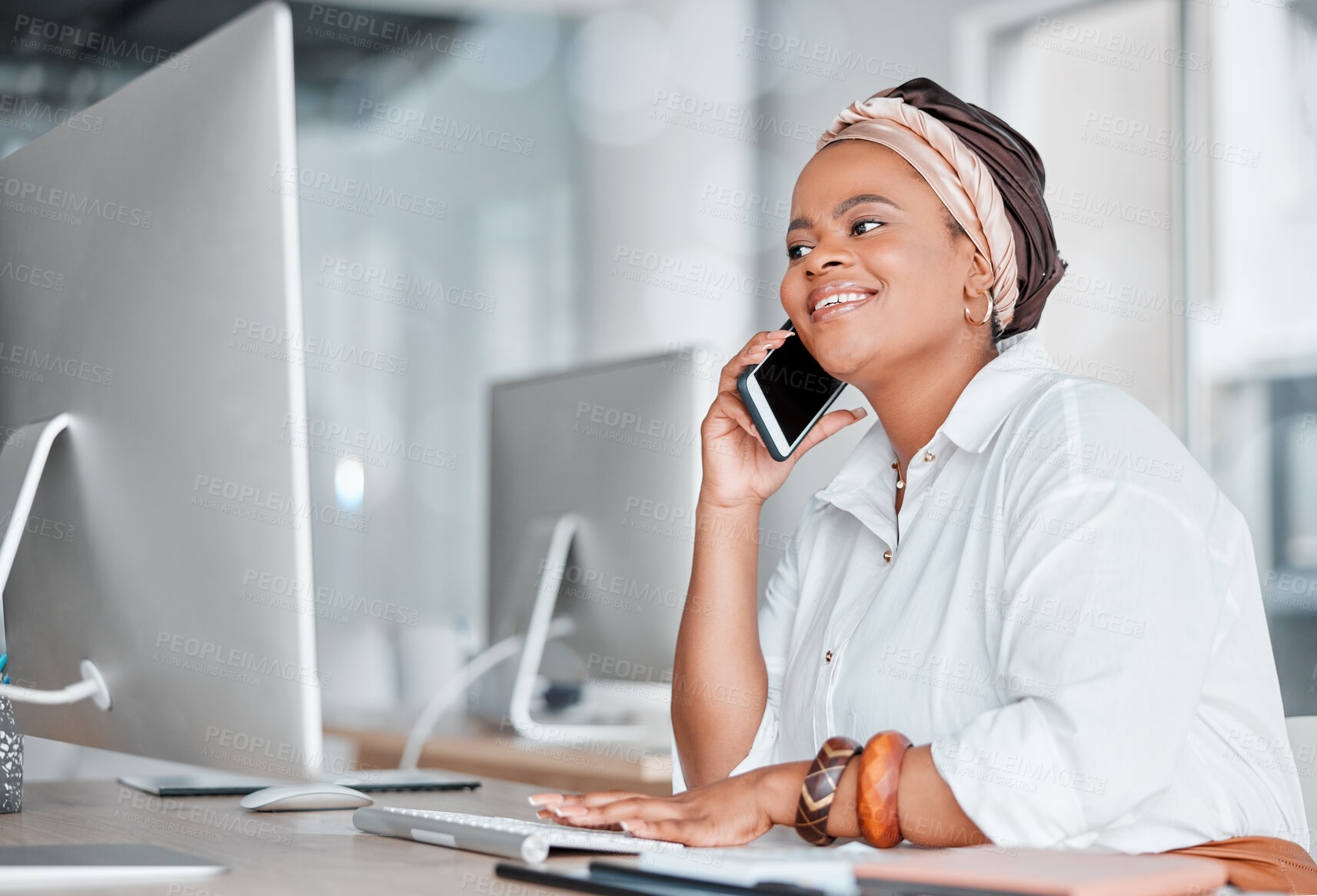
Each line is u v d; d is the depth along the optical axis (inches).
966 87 147.8
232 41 38.2
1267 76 129.8
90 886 29.9
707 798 38.6
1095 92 139.9
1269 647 43.6
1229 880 36.9
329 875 31.4
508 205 192.4
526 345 189.0
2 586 41.7
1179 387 132.5
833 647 49.3
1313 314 125.3
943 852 30.5
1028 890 24.6
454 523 194.7
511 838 33.1
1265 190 129.1
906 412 50.3
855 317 47.4
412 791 57.0
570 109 187.5
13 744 44.8
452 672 108.0
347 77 199.8
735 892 26.4
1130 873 26.0
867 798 35.2
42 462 42.2
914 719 43.9
